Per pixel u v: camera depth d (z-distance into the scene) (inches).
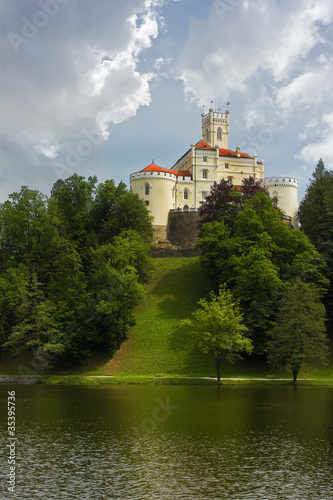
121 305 2635.3
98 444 1262.3
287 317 2336.4
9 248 3127.5
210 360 2568.9
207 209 3924.7
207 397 1872.5
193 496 941.8
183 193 4717.0
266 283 2554.1
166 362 2564.0
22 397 1882.4
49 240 3053.6
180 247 4291.3
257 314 2529.5
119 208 3693.4
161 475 1046.4
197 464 1112.8
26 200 3127.5
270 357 2322.8
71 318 2628.0
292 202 4781.0
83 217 3535.9
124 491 965.8
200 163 4800.7
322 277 2723.9
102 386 2212.1
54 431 1379.2
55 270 2942.9
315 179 3811.5
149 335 2790.4
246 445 1253.7
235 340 2283.5
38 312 2472.9
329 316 2878.9
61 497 935.7
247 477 1034.7
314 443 1270.9
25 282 2628.0
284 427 1421.0
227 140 5482.3
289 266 2758.4
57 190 3754.9
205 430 1396.4
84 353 2583.7
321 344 2352.4
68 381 2336.4
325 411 1628.9
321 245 3041.3
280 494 951.6
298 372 2471.7
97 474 1051.3
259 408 1670.8
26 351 2706.7
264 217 3097.9
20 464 1111.0
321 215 3432.6
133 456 1167.6
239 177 4995.1
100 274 2751.0
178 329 2819.9
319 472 1063.6
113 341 2645.2
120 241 3218.5
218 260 3056.1
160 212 4404.5
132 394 1947.6
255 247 2795.3
